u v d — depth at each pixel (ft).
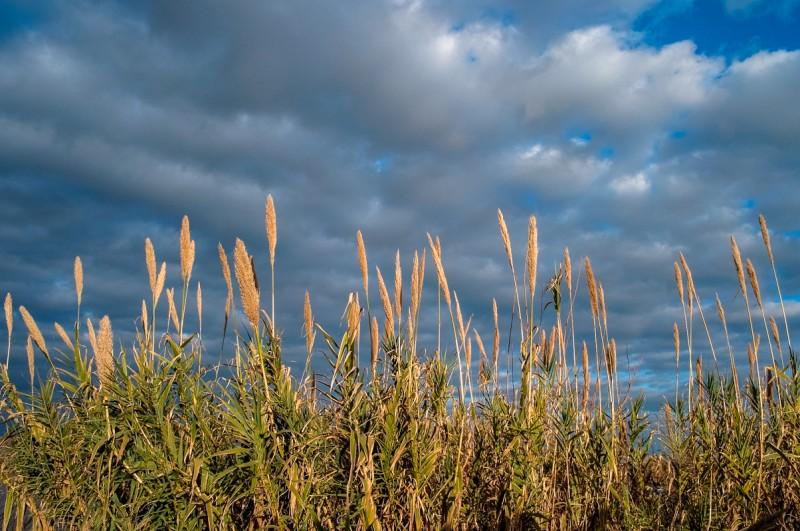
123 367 17.15
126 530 16.26
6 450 19.45
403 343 16.49
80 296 19.98
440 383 16.69
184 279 18.29
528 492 16.39
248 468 15.51
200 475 15.97
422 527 15.14
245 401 15.19
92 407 18.20
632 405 20.07
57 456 18.31
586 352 21.20
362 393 15.33
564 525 17.17
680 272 22.17
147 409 16.88
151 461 16.03
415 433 15.16
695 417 21.24
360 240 17.20
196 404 16.17
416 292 16.76
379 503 15.21
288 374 16.40
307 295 16.92
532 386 17.54
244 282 15.39
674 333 23.00
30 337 20.86
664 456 23.79
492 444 17.10
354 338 16.43
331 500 15.67
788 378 19.11
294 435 15.10
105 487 16.78
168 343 17.24
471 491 16.49
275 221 16.07
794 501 17.88
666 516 19.40
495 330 20.12
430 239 17.63
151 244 18.94
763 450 18.04
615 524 17.66
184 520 14.66
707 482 19.07
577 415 18.84
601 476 18.33
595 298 20.40
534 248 17.39
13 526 20.57
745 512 17.46
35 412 19.04
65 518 18.65
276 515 14.53
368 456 14.48
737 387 19.63
